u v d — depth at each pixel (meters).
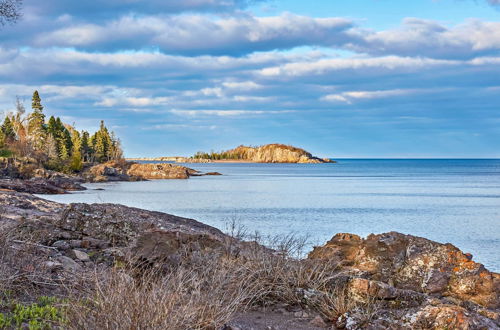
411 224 31.66
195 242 8.37
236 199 51.72
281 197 55.09
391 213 38.66
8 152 39.88
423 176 127.69
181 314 4.93
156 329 4.63
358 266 8.86
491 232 27.95
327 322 6.72
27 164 80.56
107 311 4.73
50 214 14.75
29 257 7.45
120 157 147.62
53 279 6.94
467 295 7.72
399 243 8.89
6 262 6.89
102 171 93.50
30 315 5.58
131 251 7.93
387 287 7.09
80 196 51.22
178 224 13.77
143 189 68.50
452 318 6.20
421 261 8.28
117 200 48.09
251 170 183.50
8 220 10.92
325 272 7.82
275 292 7.37
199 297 5.63
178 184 83.81
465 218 35.62
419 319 6.31
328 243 10.51
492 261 19.00
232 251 8.40
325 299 7.14
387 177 120.50
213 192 63.19
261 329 6.20
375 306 6.71
